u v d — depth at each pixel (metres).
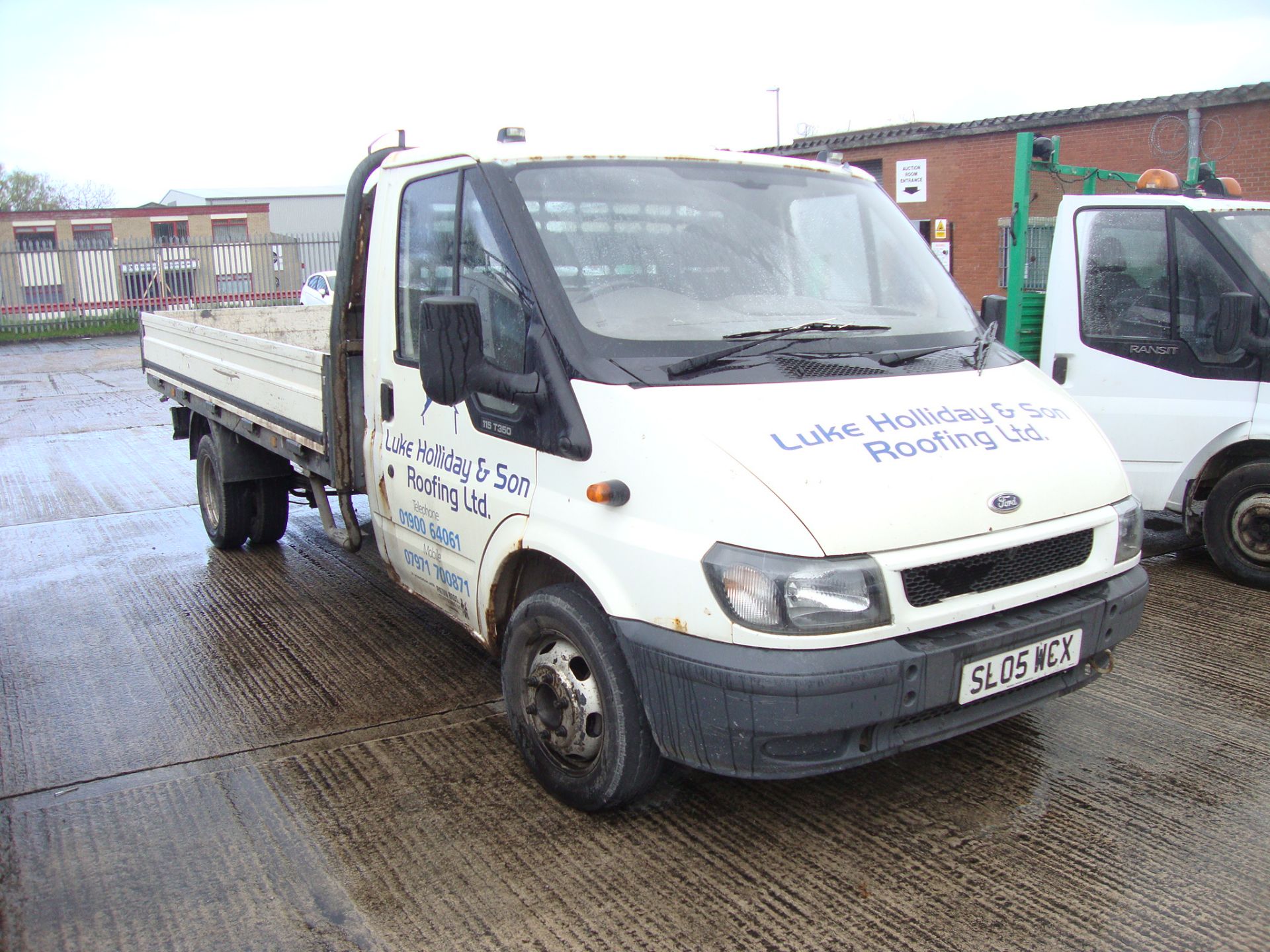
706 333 3.47
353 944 2.92
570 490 3.32
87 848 3.44
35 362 21.84
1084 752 3.98
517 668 3.69
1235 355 5.71
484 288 3.69
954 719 3.09
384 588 6.24
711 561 2.88
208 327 7.08
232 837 3.49
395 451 4.34
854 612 2.83
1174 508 6.07
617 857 3.32
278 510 6.90
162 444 11.52
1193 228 5.80
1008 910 3.02
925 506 2.97
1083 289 6.25
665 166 3.93
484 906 3.07
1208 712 4.31
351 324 4.66
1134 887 3.12
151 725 4.38
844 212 4.20
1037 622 3.13
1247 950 2.83
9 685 4.84
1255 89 15.55
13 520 8.09
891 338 3.71
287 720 4.42
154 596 6.14
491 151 3.77
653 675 3.05
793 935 2.92
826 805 3.62
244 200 42.75
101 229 33.00
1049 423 3.47
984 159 18.91
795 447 2.99
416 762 4.00
